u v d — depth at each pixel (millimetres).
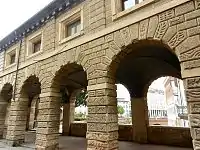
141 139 14594
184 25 6914
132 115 15547
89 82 9570
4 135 17812
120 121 26828
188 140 12500
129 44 8414
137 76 14852
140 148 12008
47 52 13062
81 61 10336
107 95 8672
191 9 6875
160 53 11195
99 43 9633
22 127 14773
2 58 18922
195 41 6543
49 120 11438
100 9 10133
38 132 11766
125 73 14695
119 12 9289
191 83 6352
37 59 13711
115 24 9156
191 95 6277
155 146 12820
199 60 6332
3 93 18297
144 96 15359
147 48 10352
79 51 10602
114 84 9164
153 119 41688
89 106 9195
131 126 15930
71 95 21250
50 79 12117
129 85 15773
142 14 8188
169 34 7219
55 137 11547
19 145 14156
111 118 8539
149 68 13812
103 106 8609
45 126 11430
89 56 9961
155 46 10055
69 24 12570
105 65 9070
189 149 11531
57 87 12242
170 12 7387
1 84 17969
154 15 7809
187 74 6492
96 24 10109
